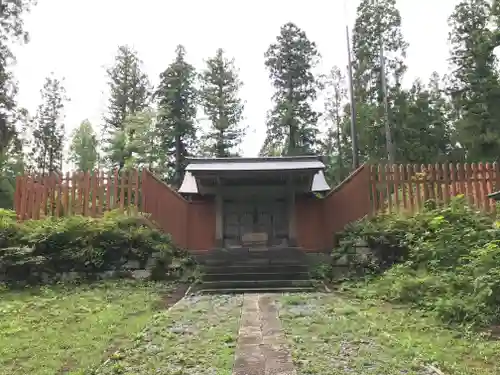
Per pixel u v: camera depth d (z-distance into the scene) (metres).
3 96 23.78
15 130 24.73
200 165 13.13
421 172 12.31
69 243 10.38
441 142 31.62
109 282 9.80
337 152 39.94
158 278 10.46
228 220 14.71
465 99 27.31
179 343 5.50
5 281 9.84
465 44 27.89
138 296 8.61
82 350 5.34
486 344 5.44
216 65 36.03
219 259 12.46
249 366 4.50
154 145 31.98
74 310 7.46
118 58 36.31
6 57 23.61
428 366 4.56
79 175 12.01
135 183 12.17
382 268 10.30
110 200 11.96
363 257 10.56
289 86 33.94
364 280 9.92
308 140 33.62
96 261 10.20
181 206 14.48
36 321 6.80
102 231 10.45
